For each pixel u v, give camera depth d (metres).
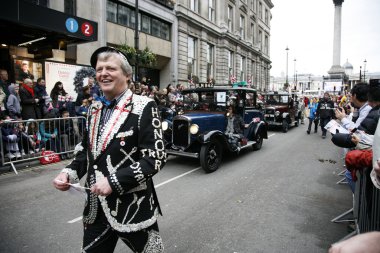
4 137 6.48
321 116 12.64
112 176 1.64
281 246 3.39
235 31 28.75
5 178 6.02
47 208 4.45
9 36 9.05
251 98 9.38
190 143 6.75
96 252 1.84
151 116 1.83
